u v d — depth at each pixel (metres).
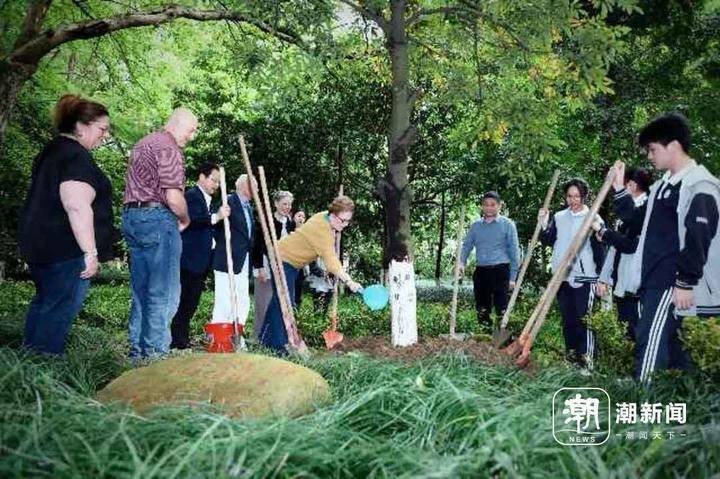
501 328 6.62
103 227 5.19
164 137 5.80
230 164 18.45
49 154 5.09
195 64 13.28
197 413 3.48
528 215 14.30
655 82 12.02
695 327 4.17
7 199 10.42
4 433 2.94
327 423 3.49
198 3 9.73
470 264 25.64
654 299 4.66
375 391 3.82
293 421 3.34
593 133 12.11
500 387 4.95
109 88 11.38
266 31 8.38
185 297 7.54
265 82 8.17
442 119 16.81
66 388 3.90
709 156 12.02
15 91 8.00
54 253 4.99
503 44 8.45
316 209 18.55
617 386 4.55
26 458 2.75
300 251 7.14
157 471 2.69
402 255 7.17
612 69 11.89
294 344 6.83
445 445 3.39
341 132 17.19
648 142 4.71
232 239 7.46
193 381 4.07
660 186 4.75
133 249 5.76
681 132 4.62
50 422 3.09
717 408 3.81
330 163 18.09
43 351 4.99
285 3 7.68
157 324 5.71
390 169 7.40
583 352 7.19
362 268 20.28
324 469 2.98
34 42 7.99
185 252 7.46
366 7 7.73
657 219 4.71
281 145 17.77
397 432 3.73
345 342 7.10
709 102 11.95
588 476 2.76
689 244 4.38
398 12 7.57
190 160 18.77
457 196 18.97
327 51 7.81
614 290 6.80
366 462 3.06
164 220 5.73
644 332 4.68
